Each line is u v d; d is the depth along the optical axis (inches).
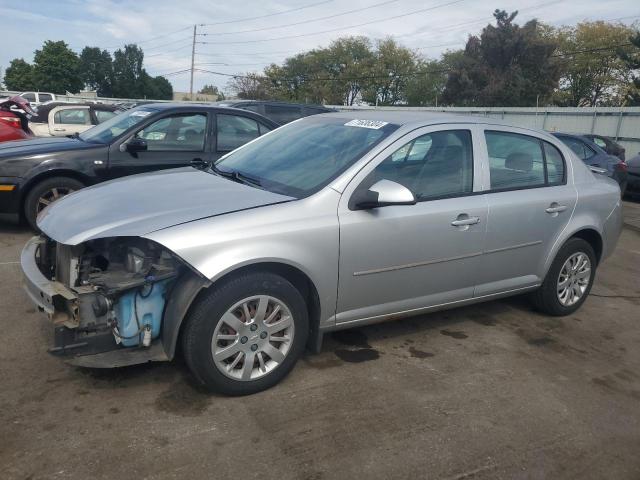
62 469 104.6
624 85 2191.2
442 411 133.0
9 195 245.1
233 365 130.2
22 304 177.8
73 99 1631.4
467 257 163.5
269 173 155.9
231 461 110.0
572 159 195.9
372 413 129.8
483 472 112.5
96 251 129.6
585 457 120.0
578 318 201.3
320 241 135.3
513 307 206.4
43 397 127.6
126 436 115.3
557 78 1806.1
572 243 191.9
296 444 116.5
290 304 134.3
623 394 148.0
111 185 155.1
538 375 155.1
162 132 267.3
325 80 2992.1
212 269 120.9
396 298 154.0
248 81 2987.2
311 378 143.9
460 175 162.9
